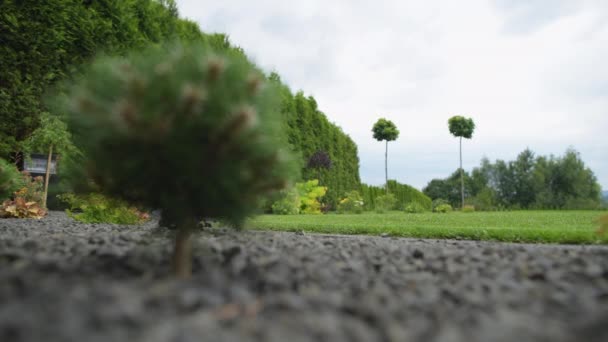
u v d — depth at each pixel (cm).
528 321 140
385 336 126
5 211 732
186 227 213
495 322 138
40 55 718
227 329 125
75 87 207
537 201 3300
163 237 353
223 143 174
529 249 307
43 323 118
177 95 174
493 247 321
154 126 169
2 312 127
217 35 950
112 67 200
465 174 3725
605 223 343
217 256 248
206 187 196
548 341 123
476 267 238
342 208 1706
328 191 1828
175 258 207
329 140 1864
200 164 184
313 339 120
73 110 194
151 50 227
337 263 247
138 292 155
